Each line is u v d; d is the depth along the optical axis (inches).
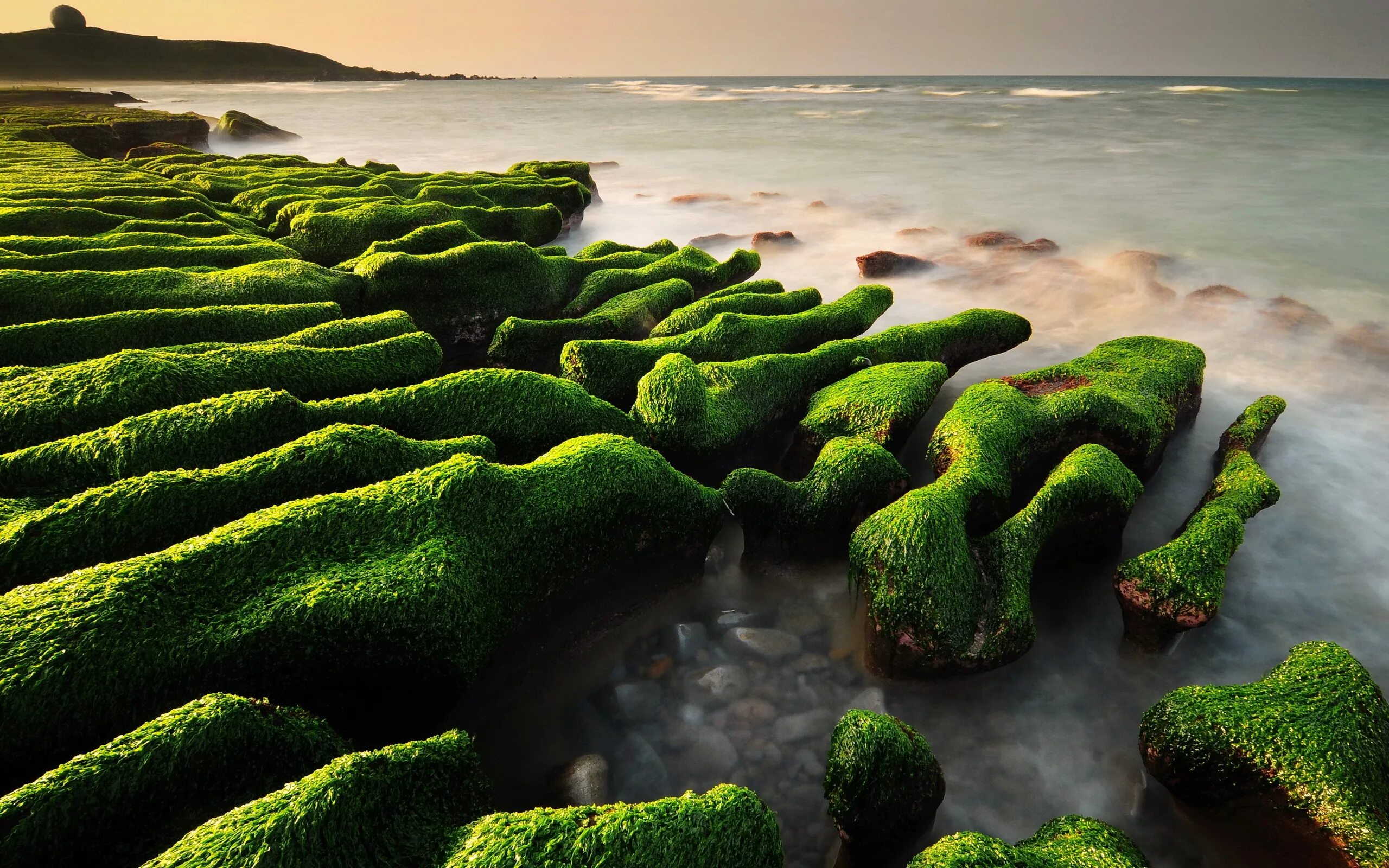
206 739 154.4
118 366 301.0
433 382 325.1
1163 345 439.5
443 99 4650.6
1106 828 198.7
